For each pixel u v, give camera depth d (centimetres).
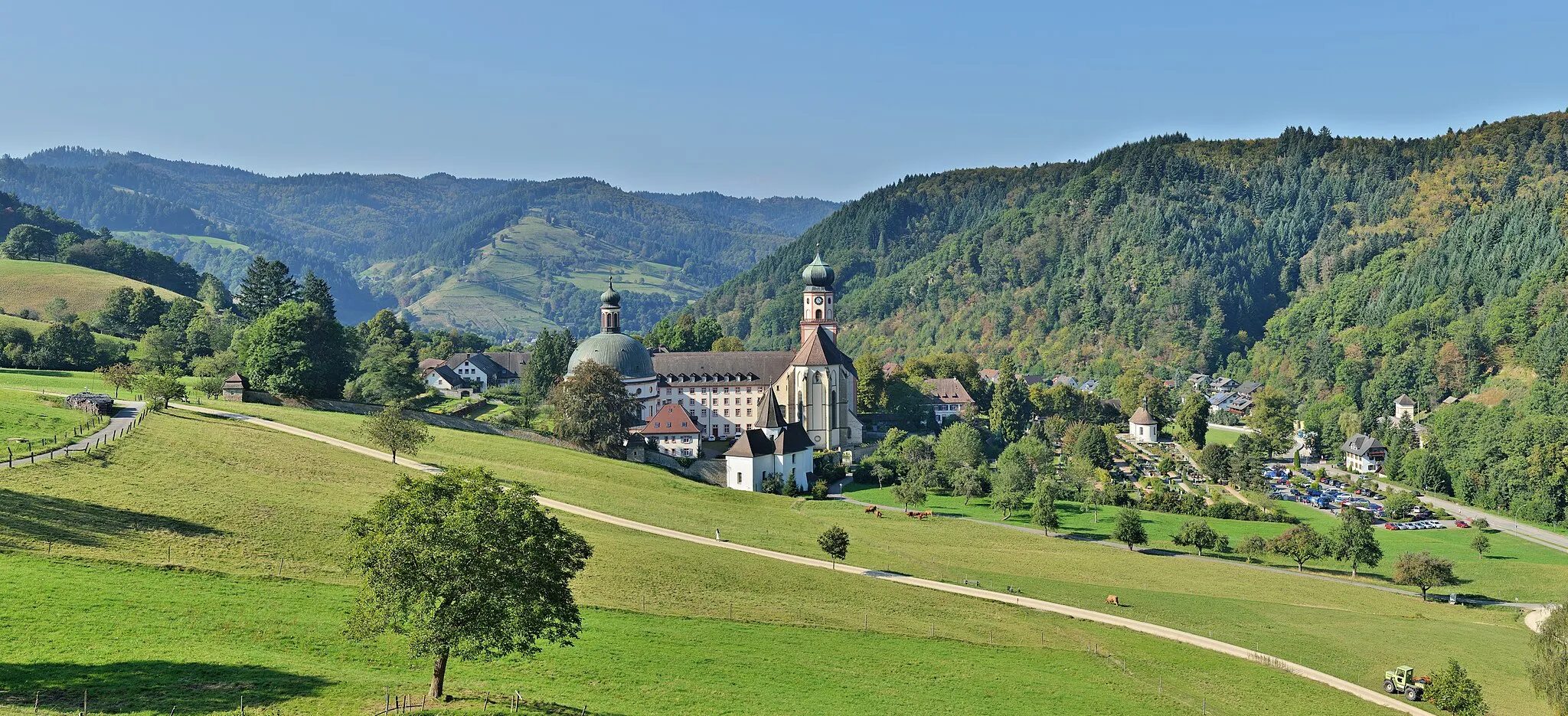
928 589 12669
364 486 14038
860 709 8075
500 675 7900
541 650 8700
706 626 9988
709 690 8156
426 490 6956
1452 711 9569
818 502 19888
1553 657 9838
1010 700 8662
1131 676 9719
